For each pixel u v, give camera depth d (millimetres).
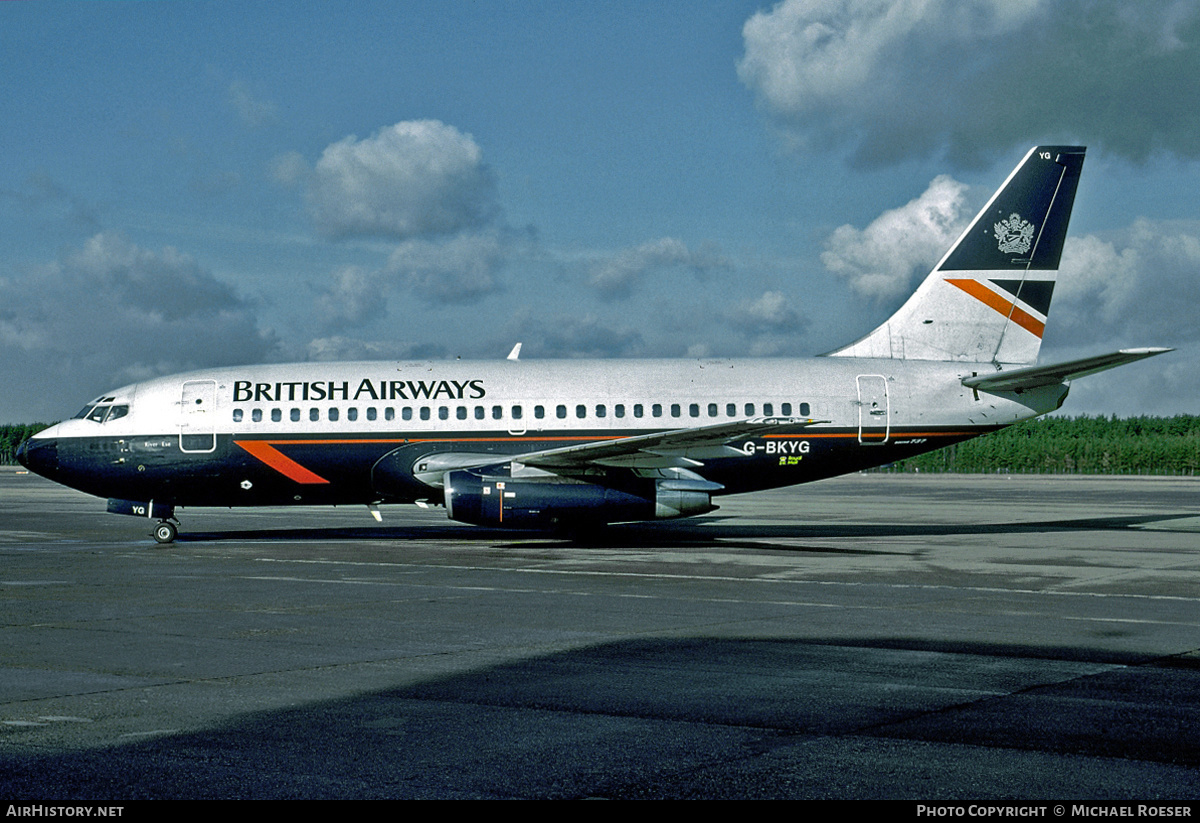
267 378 25172
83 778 6719
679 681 9641
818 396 25703
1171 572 18719
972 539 25656
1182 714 8406
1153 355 22469
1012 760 7152
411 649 11266
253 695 9062
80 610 14180
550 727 7992
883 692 9195
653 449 22656
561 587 16672
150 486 24656
